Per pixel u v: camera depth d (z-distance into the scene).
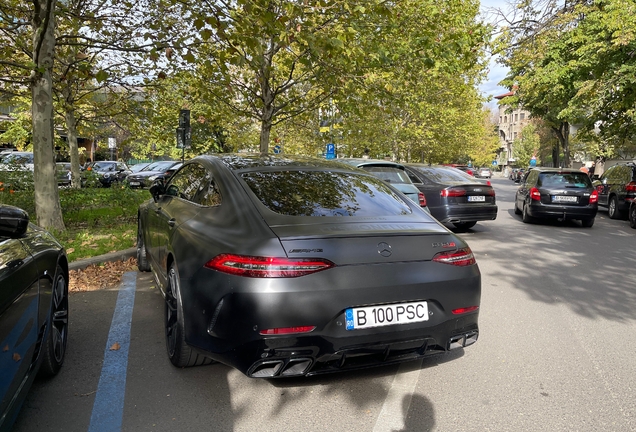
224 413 2.98
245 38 7.23
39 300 2.88
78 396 3.16
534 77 18.08
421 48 12.09
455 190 10.38
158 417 2.92
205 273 3.00
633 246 9.76
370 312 2.91
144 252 6.29
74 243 7.54
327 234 2.95
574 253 8.80
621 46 14.59
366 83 10.77
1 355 2.15
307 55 10.15
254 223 3.07
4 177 9.96
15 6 9.73
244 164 3.92
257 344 2.74
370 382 3.44
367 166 9.66
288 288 2.75
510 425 2.91
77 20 10.45
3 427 2.10
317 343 2.80
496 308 5.34
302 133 22.06
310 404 3.11
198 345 3.04
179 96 14.00
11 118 30.94
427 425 2.89
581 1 13.39
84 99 14.70
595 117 19.94
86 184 11.54
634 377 3.61
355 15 9.42
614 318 5.02
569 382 3.51
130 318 4.71
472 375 3.59
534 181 13.53
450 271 3.18
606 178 16.70
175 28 9.63
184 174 4.67
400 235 3.13
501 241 10.16
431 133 27.84
